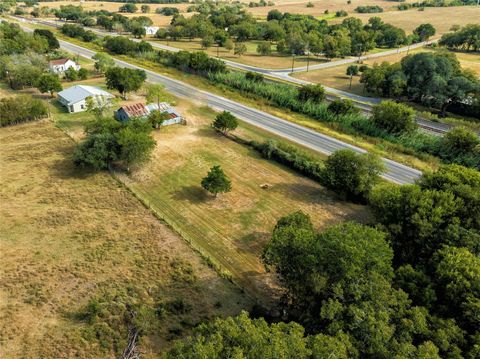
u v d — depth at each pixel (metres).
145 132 59.56
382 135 71.62
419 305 25.72
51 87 84.44
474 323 23.61
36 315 31.44
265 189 52.62
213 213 46.94
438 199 35.59
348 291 24.78
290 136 70.31
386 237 33.78
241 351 19.61
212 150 63.38
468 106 86.31
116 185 51.78
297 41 147.00
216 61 108.25
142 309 30.88
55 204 46.88
